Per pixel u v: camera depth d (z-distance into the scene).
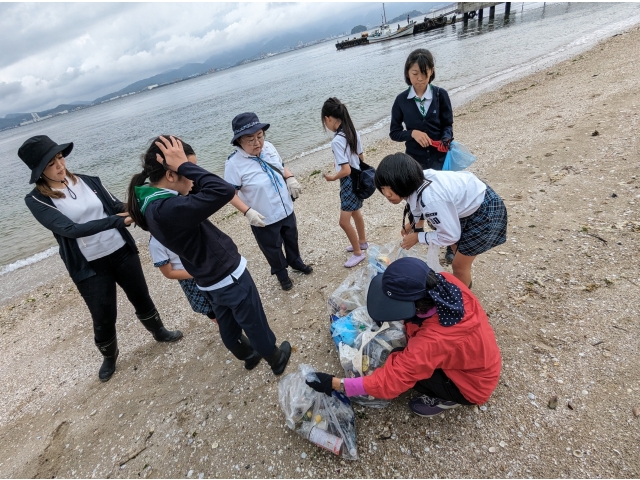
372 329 2.58
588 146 5.27
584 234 3.53
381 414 2.43
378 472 2.11
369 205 5.63
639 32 14.05
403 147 9.09
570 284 3.03
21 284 6.75
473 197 2.35
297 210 6.46
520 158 5.62
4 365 4.17
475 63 19.16
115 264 3.19
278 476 2.23
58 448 2.82
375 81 21.28
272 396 2.78
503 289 3.17
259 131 3.22
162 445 2.62
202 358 3.38
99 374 3.46
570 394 2.23
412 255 3.35
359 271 3.35
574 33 21.17
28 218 11.07
